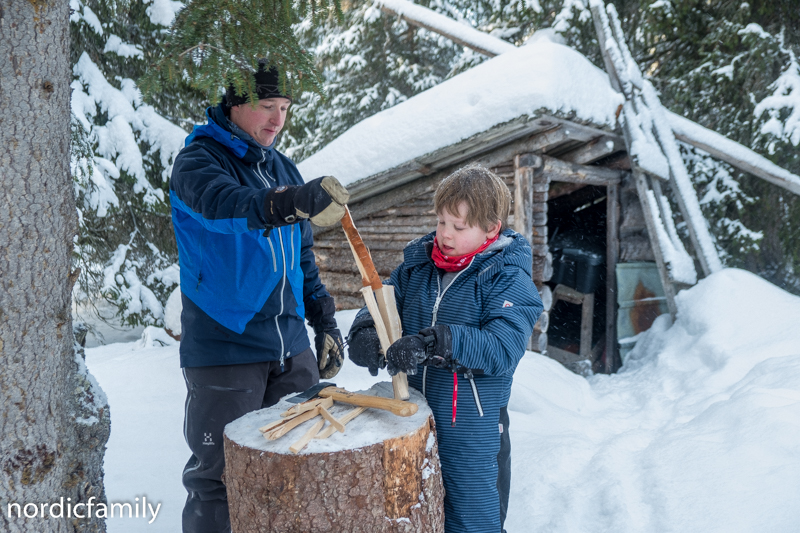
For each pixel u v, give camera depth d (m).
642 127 5.77
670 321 5.73
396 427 1.29
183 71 1.89
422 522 1.28
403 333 1.66
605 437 3.32
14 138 1.28
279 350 1.91
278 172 2.07
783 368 3.55
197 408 1.83
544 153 5.42
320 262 6.47
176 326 5.75
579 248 6.64
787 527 1.88
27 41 1.28
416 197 5.86
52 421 1.40
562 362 6.38
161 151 6.53
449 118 4.91
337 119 9.88
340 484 1.17
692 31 7.18
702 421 2.98
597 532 2.15
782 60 6.65
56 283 1.40
